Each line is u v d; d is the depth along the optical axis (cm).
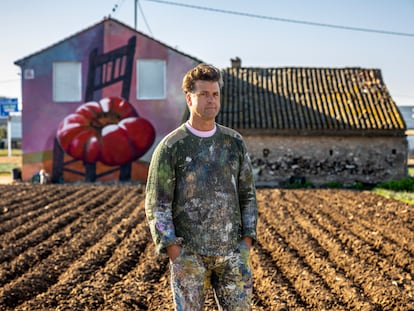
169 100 2144
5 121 5756
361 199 1500
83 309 579
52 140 2134
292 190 1791
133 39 2144
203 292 349
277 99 2266
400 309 576
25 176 2134
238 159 363
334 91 2327
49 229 1010
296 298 615
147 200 352
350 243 879
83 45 2138
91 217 1170
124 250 843
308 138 2112
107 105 2130
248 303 351
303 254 831
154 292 639
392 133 2098
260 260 786
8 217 1162
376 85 2372
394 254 805
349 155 2111
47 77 2134
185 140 353
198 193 348
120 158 2127
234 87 2339
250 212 365
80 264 761
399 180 2044
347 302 604
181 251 343
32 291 658
